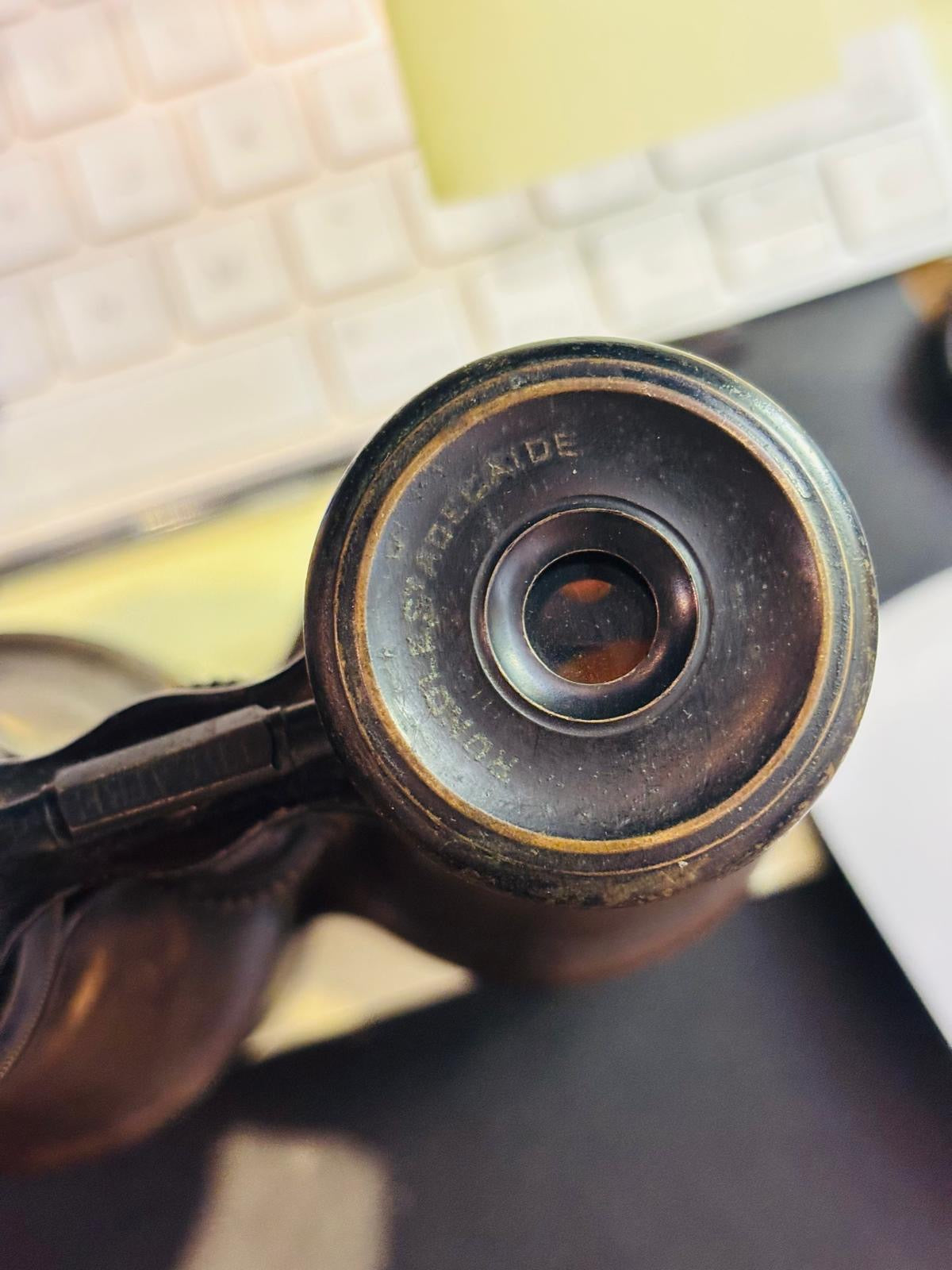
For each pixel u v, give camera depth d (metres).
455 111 0.17
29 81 0.17
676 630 0.10
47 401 0.17
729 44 0.17
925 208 0.17
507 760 0.10
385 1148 0.17
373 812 0.10
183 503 0.17
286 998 0.16
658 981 0.17
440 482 0.10
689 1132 0.16
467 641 0.10
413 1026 0.17
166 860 0.12
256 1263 0.16
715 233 0.17
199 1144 0.16
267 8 0.17
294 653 0.12
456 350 0.17
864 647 0.10
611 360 0.10
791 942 0.17
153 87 0.17
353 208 0.17
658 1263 0.16
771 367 0.18
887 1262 0.16
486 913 0.15
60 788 0.11
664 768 0.10
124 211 0.17
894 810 0.16
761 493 0.10
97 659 0.17
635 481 0.10
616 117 0.17
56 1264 0.16
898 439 0.18
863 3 0.17
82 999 0.14
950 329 0.17
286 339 0.17
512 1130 0.17
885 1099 0.16
